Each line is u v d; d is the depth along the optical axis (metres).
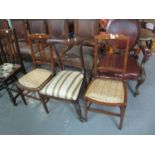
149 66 2.72
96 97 1.64
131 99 2.17
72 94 1.71
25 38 2.80
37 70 2.14
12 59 2.34
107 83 1.79
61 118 2.01
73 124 1.93
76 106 1.80
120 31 2.10
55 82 1.86
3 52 2.35
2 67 2.28
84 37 2.46
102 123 1.91
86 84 2.05
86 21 2.35
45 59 2.07
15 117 2.09
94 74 1.95
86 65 2.24
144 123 1.87
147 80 2.45
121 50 2.15
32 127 1.94
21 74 2.74
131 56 2.20
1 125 2.00
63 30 2.55
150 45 2.18
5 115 2.12
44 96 1.93
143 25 2.40
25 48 2.66
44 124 1.96
